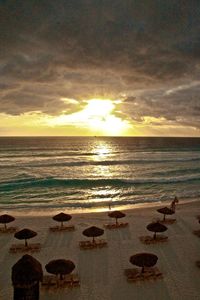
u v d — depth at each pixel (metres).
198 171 50.00
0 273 13.09
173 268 13.56
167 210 19.77
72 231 18.39
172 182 38.88
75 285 11.70
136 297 11.18
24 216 22.17
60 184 36.81
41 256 14.77
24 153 88.94
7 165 56.91
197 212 23.20
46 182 37.88
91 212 23.33
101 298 11.09
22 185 36.06
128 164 60.72
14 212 23.89
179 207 24.97
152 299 11.09
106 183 37.56
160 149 115.31
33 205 26.48
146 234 17.91
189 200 28.69
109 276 12.71
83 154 87.62
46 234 17.88
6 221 17.50
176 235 17.88
